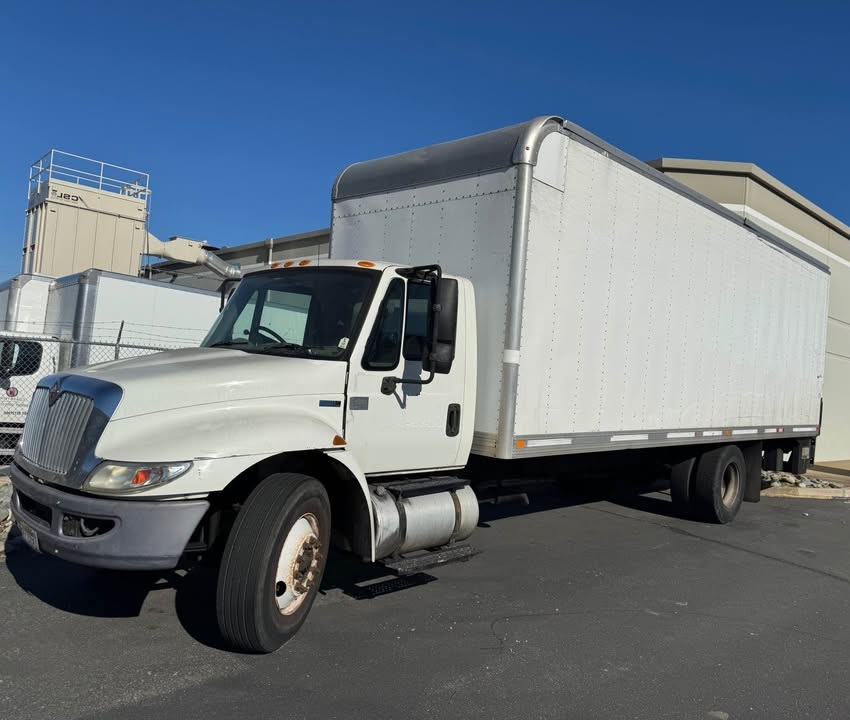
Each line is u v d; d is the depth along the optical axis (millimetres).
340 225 7254
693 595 6266
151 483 3863
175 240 25812
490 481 6793
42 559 5957
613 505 10773
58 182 23312
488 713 3816
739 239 9469
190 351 5086
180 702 3693
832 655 5004
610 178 6934
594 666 4543
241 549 4152
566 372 6461
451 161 6355
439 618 5223
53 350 12289
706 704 4105
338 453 4656
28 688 3742
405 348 5305
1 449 11164
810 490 13617
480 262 6047
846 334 22281
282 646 4480
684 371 8406
